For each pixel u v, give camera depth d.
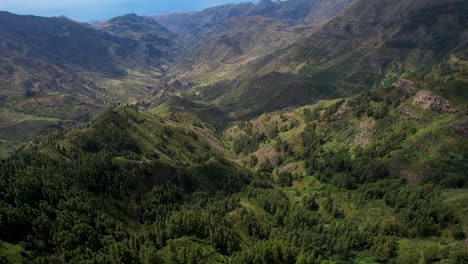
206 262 153.50
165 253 163.12
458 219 195.75
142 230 195.62
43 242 159.88
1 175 191.50
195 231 189.62
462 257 160.00
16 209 165.50
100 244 172.62
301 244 198.88
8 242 154.38
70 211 186.12
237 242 188.12
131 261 151.88
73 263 148.50
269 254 163.25
